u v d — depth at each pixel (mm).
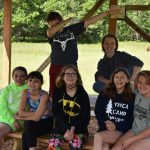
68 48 4238
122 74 3328
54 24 4250
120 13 5570
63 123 3457
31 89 3682
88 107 3496
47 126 3672
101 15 4551
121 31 16484
